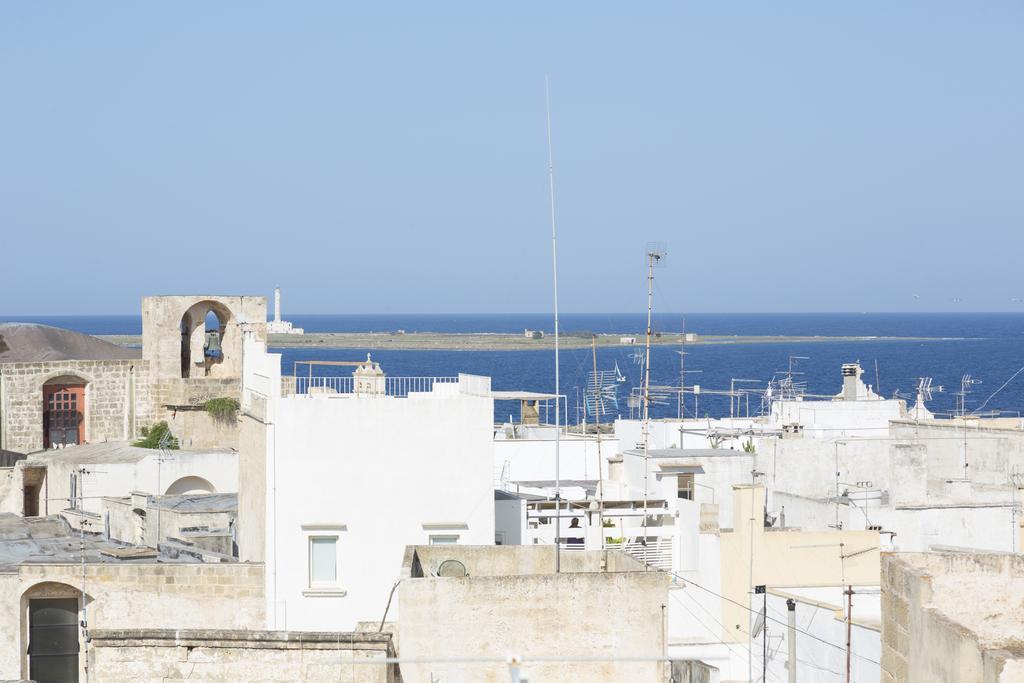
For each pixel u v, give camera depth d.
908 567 38.03
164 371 112.75
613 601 48.75
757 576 67.06
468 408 63.91
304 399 63.72
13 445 109.56
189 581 62.88
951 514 76.75
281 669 47.59
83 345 126.62
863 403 112.62
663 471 84.50
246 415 69.81
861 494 84.94
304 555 63.31
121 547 69.31
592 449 101.69
